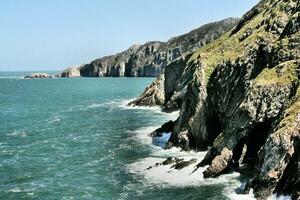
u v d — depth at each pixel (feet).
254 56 204.13
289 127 147.23
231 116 196.44
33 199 164.04
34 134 293.64
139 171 188.55
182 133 219.41
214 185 160.76
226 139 176.14
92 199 159.63
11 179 188.34
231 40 259.60
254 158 177.78
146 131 287.69
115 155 221.25
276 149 145.48
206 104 215.51
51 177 189.37
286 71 178.50
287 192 139.33
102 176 185.88
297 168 138.31
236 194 150.92
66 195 165.99
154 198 154.40
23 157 226.99
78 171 196.24
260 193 144.97
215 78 218.18
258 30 241.55
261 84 175.73
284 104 167.02
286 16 222.69
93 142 258.37
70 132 297.53
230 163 173.58
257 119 171.53
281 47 193.77
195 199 149.69
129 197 157.79
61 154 230.89
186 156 204.64
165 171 182.80
